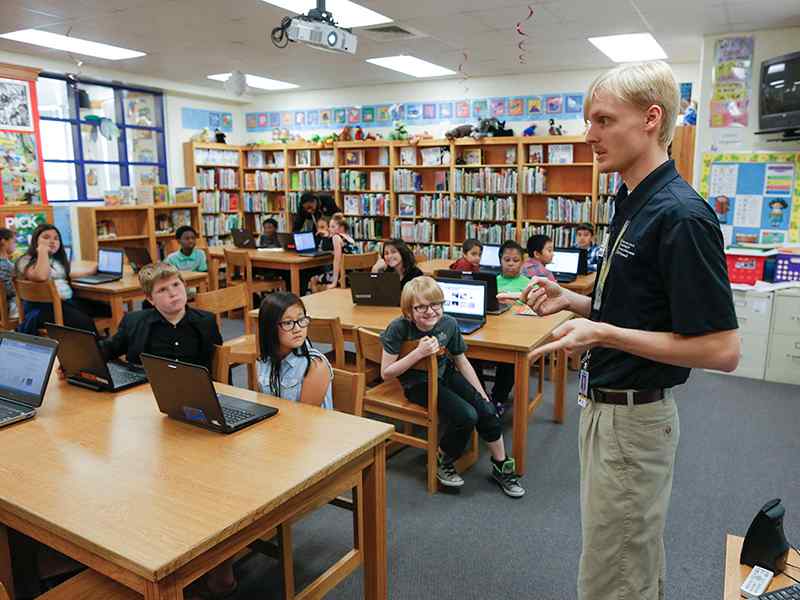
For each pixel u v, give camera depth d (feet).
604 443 4.36
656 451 4.27
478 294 10.94
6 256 16.12
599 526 4.44
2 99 19.94
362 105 29.04
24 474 4.88
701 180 17.85
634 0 14.60
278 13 16.39
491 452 9.52
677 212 3.76
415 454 10.83
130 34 18.80
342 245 20.68
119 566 3.92
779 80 15.53
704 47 17.61
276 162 31.07
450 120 27.02
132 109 27.17
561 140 23.35
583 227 19.85
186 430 5.79
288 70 24.66
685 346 3.72
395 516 8.73
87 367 7.01
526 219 25.22
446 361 9.64
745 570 4.39
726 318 3.67
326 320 9.73
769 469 10.28
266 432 5.72
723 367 3.71
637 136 3.94
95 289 15.70
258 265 21.52
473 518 8.68
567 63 22.80
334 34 13.99
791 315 14.90
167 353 8.23
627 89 3.88
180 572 3.93
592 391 4.44
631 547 4.37
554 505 9.05
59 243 15.31
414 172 27.04
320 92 29.99
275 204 31.48
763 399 13.91
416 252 26.91
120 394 6.89
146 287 8.14
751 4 14.55
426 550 7.89
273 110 31.55
